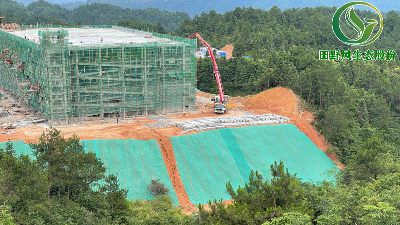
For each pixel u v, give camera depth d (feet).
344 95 425.69
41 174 178.50
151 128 320.70
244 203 148.56
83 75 341.00
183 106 395.55
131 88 363.76
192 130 318.45
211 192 273.95
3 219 143.43
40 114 359.05
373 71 538.88
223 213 144.77
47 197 186.70
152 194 258.16
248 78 526.57
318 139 364.38
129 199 251.19
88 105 349.00
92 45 343.67
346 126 376.68
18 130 307.99
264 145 328.29
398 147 382.83
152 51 367.45
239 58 566.77
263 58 602.03
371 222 152.76
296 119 378.12
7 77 428.97
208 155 301.22
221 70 552.00
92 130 309.01
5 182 162.81
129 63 358.23
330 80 415.85
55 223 163.84
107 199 205.36
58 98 331.57
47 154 193.67
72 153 200.44
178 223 209.77
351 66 588.09
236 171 296.71
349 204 166.71
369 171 274.57
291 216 135.33
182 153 294.46
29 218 160.35
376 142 311.88
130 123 340.80
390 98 504.84
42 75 336.49
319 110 398.01
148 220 213.46
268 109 409.08
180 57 384.06
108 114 364.38
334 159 353.10
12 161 170.60
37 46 338.95
